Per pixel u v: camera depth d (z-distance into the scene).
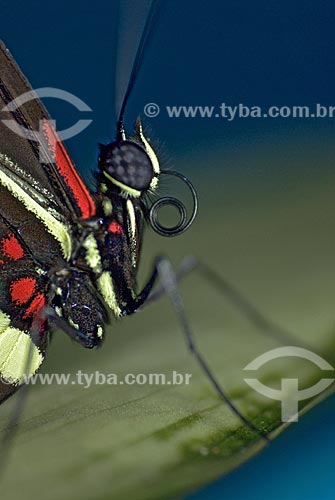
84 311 0.07
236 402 0.06
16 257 0.07
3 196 0.07
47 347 0.07
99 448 0.06
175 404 0.06
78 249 0.07
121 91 0.07
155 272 0.07
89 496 0.06
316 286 0.06
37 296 0.07
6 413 0.06
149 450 0.06
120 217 0.07
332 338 0.06
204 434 0.06
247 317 0.06
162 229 0.07
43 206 0.07
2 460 0.06
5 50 0.07
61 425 0.06
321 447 0.06
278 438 0.06
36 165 0.07
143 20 0.07
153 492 0.06
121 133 0.07
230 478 0.06
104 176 0.07
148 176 0.07
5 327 0.07
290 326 0.06
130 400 0.06
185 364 0.06
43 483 0.06
